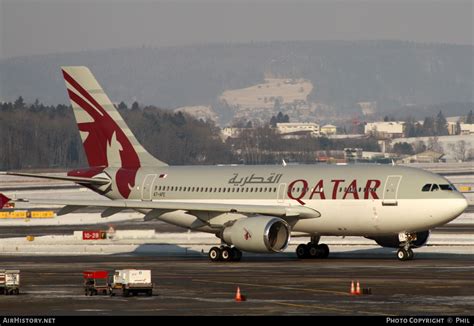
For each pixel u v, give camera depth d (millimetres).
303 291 117562
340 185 169375
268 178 178250
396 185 164750
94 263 164875
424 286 121312
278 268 151125
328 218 170000
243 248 165250
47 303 107562
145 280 113812
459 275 135250
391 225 165250
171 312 99375
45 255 185375
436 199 161250
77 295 115500
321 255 175875
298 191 173250
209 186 184250
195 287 123250
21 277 138500
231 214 173125
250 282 128875
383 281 127688
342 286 122688
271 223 164125
